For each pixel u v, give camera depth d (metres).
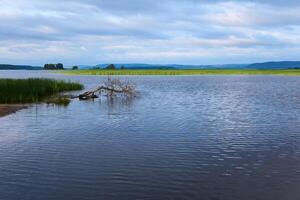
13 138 23.42
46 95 52.62
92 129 26.62
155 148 20.73
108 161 18.06
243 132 25.38
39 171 16.52
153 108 39.50
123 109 38.50
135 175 15.96
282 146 21.11
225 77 146.38
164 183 14.94
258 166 17.20
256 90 68.75
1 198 13.48
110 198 13.48
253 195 13.67
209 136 24.02
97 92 58.53
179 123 29.30
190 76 158.75
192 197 13.53
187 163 17.72
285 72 197.25
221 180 15.27
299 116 32.94
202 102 46.25
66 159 18.45
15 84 49.22
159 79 122.00
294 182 14.95
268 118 31.83
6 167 17.12
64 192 14.05
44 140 22.81
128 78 129.75
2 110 36.19
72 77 136.88
